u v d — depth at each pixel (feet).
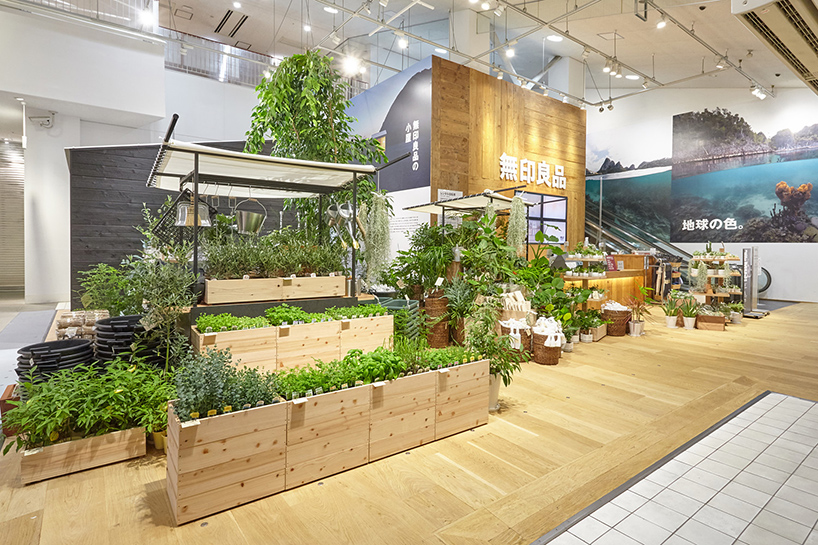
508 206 22.70
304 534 7.13
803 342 22.90
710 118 42.70
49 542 6.86
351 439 9.20
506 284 19.54
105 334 12.62
